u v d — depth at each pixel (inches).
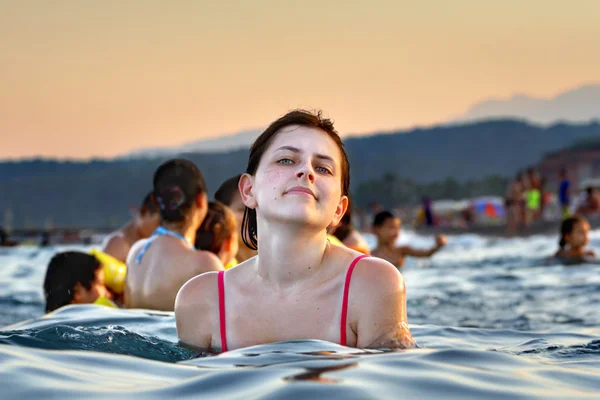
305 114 104.2
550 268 391.2
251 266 107.7
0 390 68.6
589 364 98.0
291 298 103.1
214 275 109.2
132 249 195.8
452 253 653.9
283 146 100.4
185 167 191.0
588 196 1123.9
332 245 107.1
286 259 101.9
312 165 100.3
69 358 83.6
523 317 232.7
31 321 141.6
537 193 1160.8
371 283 101.5
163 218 189.8
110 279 222.1
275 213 99.0
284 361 81.7
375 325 100.3
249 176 105.3
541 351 113.9
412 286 336.2
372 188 5319.9
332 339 101.3
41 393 68.0
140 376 76.2
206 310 106.7
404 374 73.5
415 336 135.7
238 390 67.6
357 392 65.6
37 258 586.2
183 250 184.7
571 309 246.2
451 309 258.1
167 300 181.9
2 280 398.0
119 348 104.7
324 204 99.8
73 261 191.6
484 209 1823.3
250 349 92.2
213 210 207.3
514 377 75.3
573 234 418.6
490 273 382.9
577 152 3789.4
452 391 68.5
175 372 78.0
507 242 871.1
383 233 426.6
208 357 87.9
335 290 102.4
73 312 149.5
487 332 141.3
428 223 1573.6
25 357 82.4
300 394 64.6
